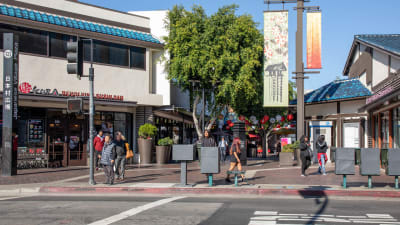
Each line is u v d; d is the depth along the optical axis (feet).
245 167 68.54
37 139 67.00
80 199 35.70
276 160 94.63
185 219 25.64
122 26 77.77
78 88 69.87
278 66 68.13
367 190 37.83
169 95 81.10
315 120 72.95
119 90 74.64
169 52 80.64
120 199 35.68
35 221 25.05
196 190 40.14
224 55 74.18
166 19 82.43
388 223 24.34
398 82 48.60
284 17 68.33
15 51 55.01
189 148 41.68
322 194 38.01
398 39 70.28
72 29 68.80
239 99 78.89
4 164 54.03
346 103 71.82
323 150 54.24
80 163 71.82
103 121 75.87
